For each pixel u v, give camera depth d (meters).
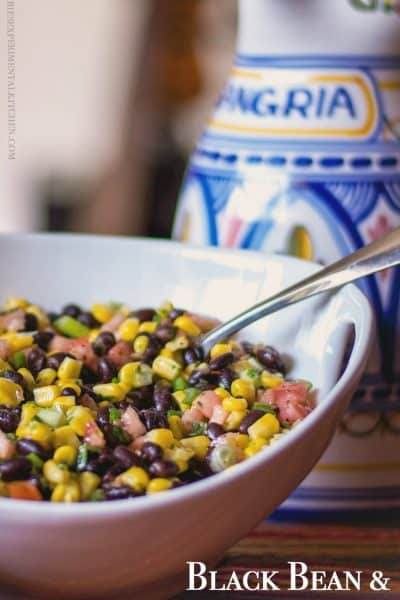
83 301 0.54
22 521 0.34
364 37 0.50
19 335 0.49
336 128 0.50
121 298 0.53
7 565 0.36
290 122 0.51
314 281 0.46
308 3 0.50
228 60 1.46
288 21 0.50
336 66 0.50
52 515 0.34
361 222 0.51
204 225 0.54
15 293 0.54
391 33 0.50
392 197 0.51
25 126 1.82
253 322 0.48
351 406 0.50
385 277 0.50
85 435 0.40
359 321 0.43
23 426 0.41
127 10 1.76
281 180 0.51
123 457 0.39
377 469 0.51
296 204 0.51
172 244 0.52
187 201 0.55
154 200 1.47
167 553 0.37
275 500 0.39
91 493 0.38
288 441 0.37
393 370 0.50
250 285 0.50
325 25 0.50
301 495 0.51
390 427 0.51
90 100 1.84
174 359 0.48
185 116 1.49
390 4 0.50
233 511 0.37
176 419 0.43
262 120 0.51
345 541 0.50
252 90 0.52
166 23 1.46
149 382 0.46
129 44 1.77
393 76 0.51
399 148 0.51
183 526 0.36
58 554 0.35
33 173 1.77
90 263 0.54
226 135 0.53
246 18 0.52
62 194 1.53
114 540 0.35
